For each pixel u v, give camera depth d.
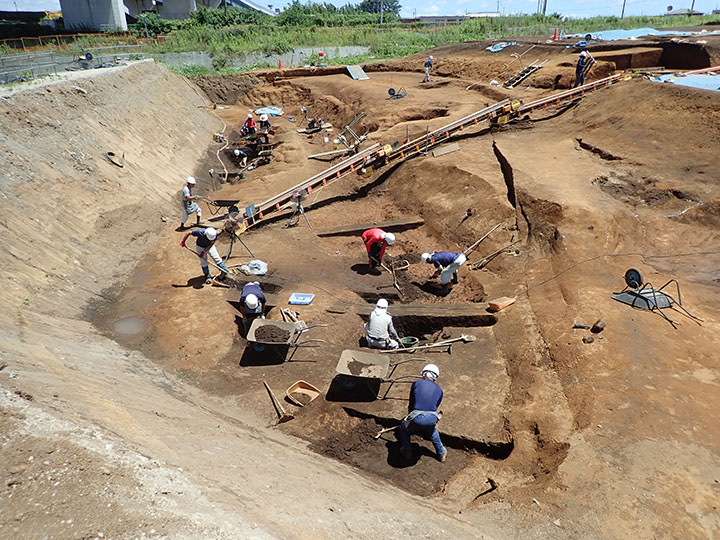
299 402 7.66
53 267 10.02
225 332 9.43
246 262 12.44
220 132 25.69
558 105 18.14
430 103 22.19
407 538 4.51
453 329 9.62
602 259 10.09
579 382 7.05
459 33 40.22
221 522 3.79
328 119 26.97
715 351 7.23
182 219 14.07
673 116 13.85
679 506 5.04
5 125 11.94
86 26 43.19
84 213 12.04
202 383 8.18
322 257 12.93
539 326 8.70
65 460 4.20
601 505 5.15
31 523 3.59
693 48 19.94
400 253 13.33
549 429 6.43
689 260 10.11
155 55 36.59
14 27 40.62
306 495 4.89
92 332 9.12
